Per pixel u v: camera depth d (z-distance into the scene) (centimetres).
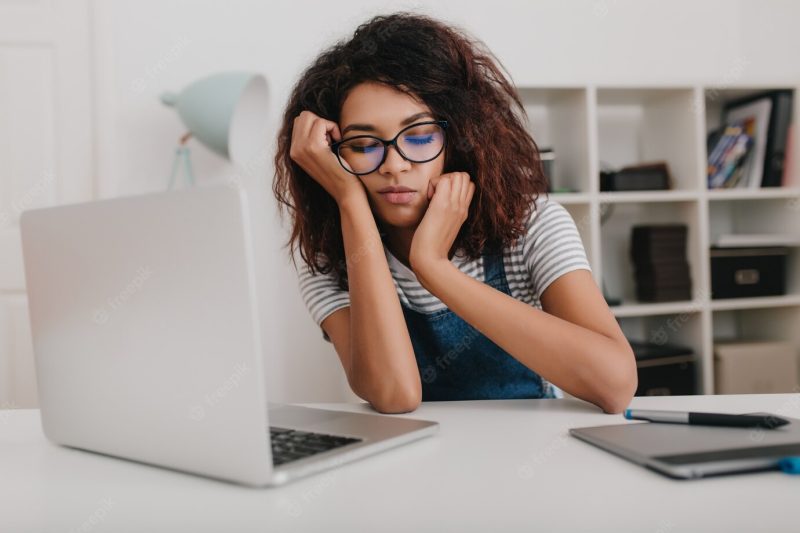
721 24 270
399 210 104
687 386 225
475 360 121
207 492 54
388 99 98
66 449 71
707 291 227
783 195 231
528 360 88
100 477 60
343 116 102
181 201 53
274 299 243
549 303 107
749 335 262
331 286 121
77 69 230
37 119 228
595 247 220
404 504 50
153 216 55
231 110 204
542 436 70
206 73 241
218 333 53
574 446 65
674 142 240
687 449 59
